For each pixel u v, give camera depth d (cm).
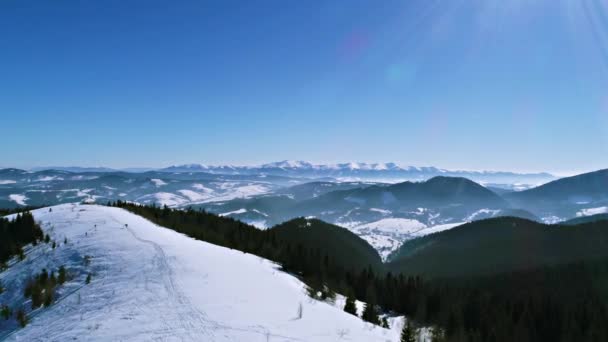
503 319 6669
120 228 4319
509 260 15700
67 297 2391
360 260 15212
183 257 3222
